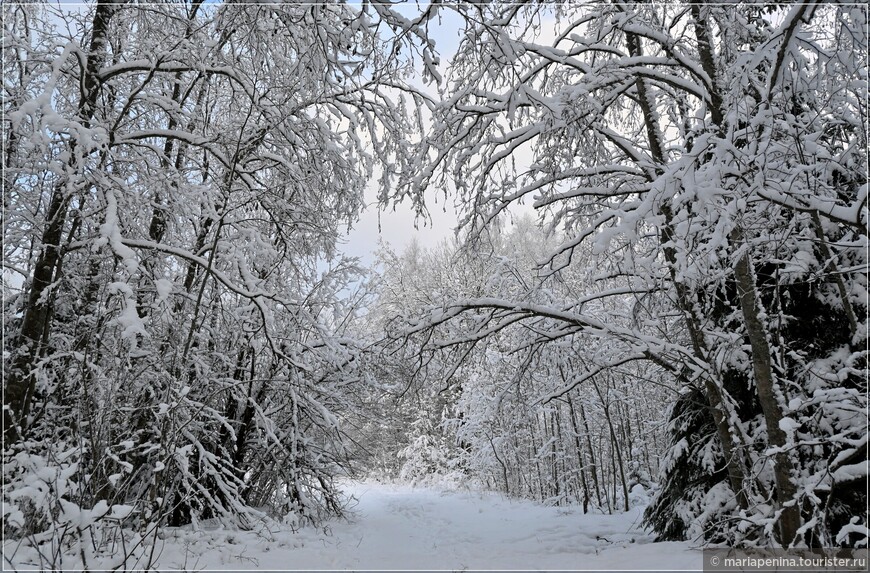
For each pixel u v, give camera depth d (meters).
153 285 8.47
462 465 25.03
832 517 5.94
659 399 15.73
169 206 8.84
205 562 6.69
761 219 6.35
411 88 9.04
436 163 8.92
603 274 9.64
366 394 13.01
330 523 11.59
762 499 6.32
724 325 8.01
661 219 5.67
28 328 7.20
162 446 6.23
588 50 8.23
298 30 7.67
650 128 8.45
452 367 10.36
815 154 5.49
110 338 7.82
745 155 5.45
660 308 9.91
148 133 8.05
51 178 7.80
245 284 9.29
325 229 10.82
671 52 7.09
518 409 11.76
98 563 5.64
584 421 16.56
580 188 9.00
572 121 7.91
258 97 8.23
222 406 11.30
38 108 6.17
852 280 6.94
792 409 5.27
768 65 6.52
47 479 4.70
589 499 18.27
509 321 9.04
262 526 8.91
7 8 7.69
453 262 10.43
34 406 8.15
